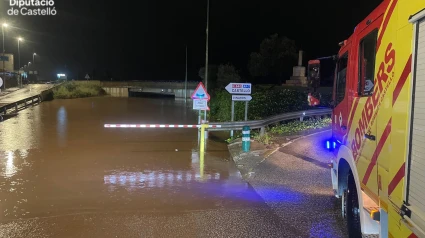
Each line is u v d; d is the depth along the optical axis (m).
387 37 3.15
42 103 36.62
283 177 8.25
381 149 3.22
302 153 10.65
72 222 5.51
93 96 56.44
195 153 11.40
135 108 31.59
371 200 3.80
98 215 5.81
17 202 6.46
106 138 14.19
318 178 8.09
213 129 13.17
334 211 6.02
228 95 19.98
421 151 2.42
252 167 9.28
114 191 7.20
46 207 6.20
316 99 5.87
